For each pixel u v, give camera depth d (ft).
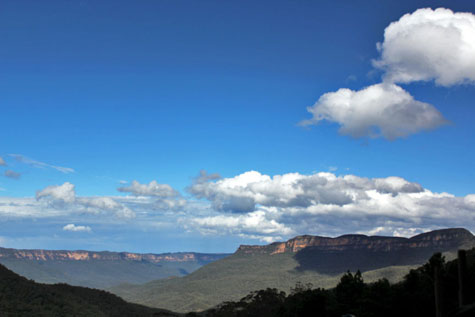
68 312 511.81
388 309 337.31
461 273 191.42
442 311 211.41
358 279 422.00
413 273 358.64
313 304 383.65
